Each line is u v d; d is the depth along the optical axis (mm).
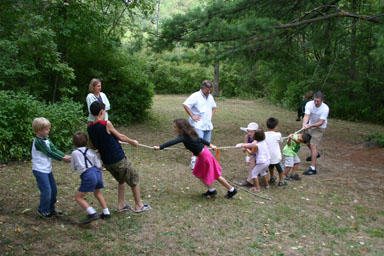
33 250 3545
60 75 10680
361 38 14352
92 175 4082
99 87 6523
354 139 10773
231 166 7281
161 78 29000
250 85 27203
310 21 10023
